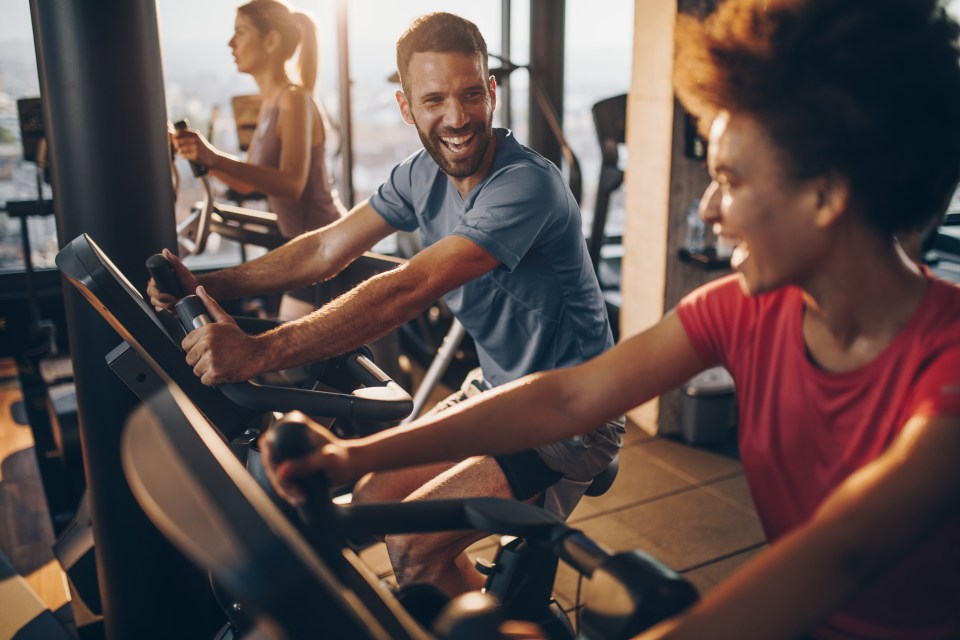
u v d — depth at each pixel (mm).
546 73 4402
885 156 669
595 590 704
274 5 2721
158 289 1521
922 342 722
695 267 3033
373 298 1361
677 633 598
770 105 680
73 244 1335
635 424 3385
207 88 3592
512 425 918
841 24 657
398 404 1337
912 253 866
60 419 2568
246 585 496
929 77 655
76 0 1510
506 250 1441
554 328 1609
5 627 1948
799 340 819
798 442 835
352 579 910
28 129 3025
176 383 1333
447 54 1459
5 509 2557
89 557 1998
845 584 588
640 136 3174
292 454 762
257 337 1291
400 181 1772
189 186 3352
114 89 1557
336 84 3840
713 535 2531
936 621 787
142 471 618
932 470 611
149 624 1809
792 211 708
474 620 592
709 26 750
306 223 2945
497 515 887
